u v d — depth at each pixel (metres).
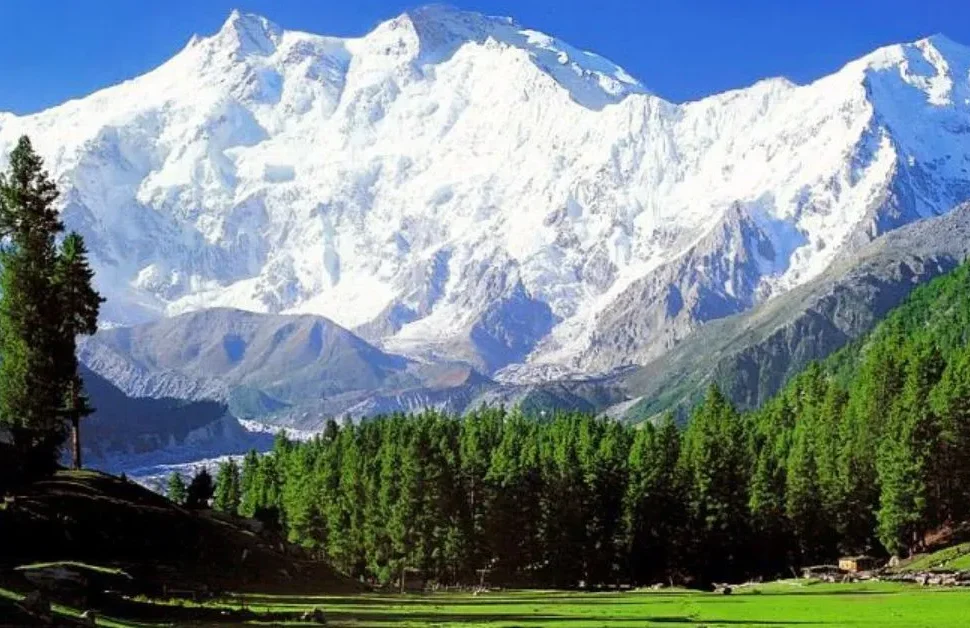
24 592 80.12
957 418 197.62
